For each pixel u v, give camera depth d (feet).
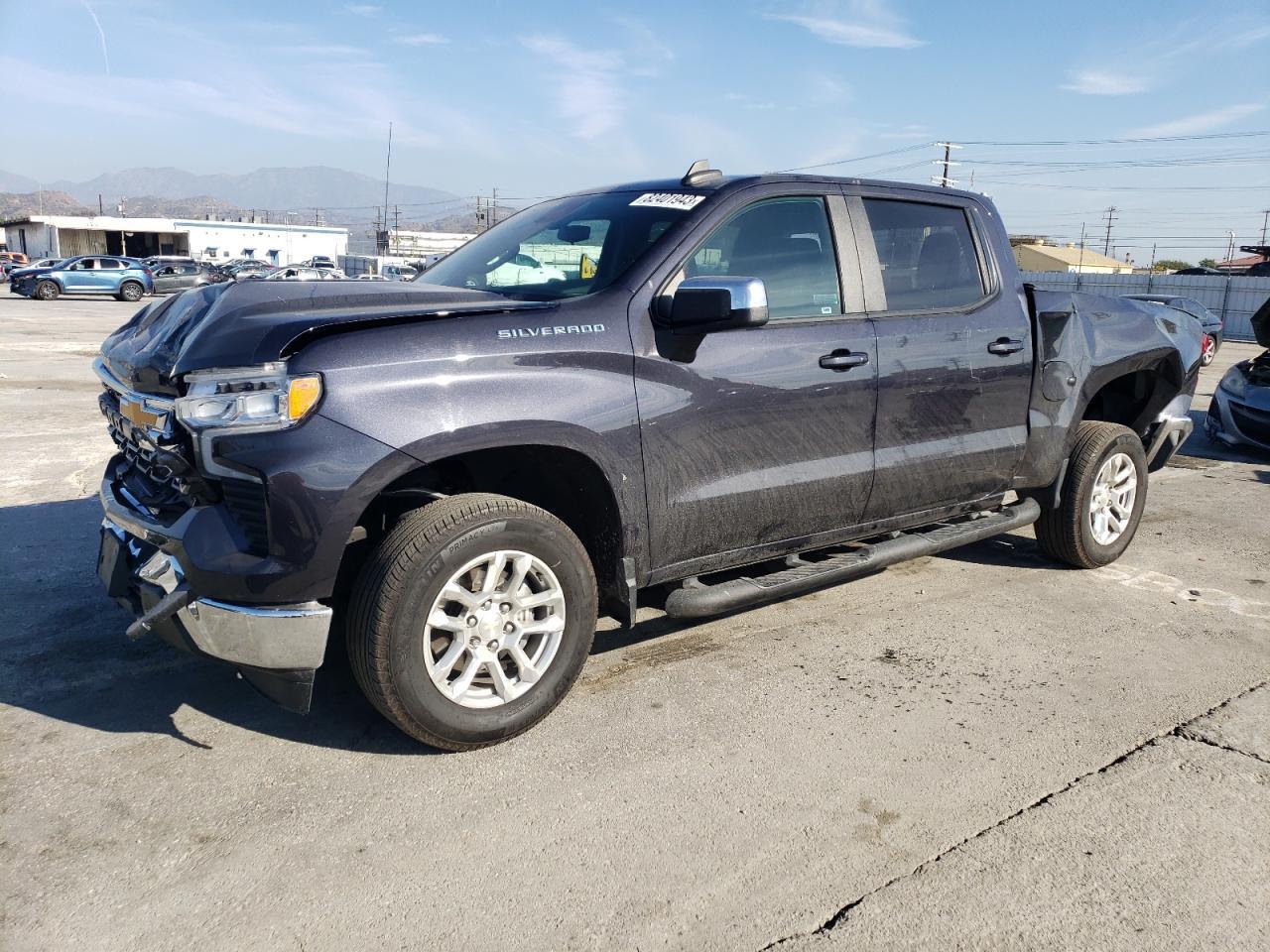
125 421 10.59
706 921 7.43
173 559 9.03
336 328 8.94
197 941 7.12
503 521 9.39
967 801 9.17
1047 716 11.00
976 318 13.70
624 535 10.49
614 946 7.14
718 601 11.29
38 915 7.34
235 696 11.09
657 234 11.10
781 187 11.96
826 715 10.91
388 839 8.41
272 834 8.45
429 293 10.54
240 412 8.50
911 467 13.01
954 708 11.16
